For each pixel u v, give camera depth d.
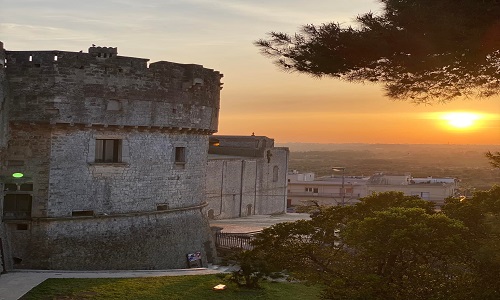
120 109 32.69
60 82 30.77
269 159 69.44
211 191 55.81
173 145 36.31
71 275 29.16
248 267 27.94
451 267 19.09
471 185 117.75
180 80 35.94
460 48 12.87
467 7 12.57
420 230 18.86
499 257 16.64
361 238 20.06
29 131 31.00
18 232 30.88
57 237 31.06
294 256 23.50
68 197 31.50
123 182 33.41
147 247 34.31
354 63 14.29
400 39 13.27
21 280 27.47
